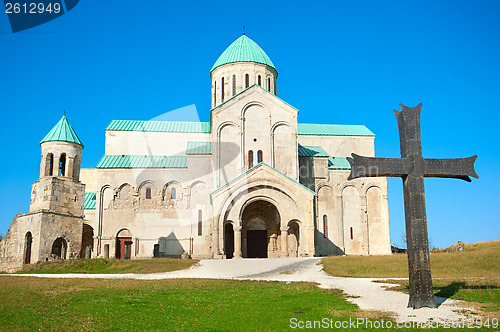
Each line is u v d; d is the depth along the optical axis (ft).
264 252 168.55
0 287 86.28
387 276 100.37
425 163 64.08
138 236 173.47
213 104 201.67
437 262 113.91
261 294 75.10
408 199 63.41
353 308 61.62
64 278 104.78
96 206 176.04
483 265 106.93
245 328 52.95
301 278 102.78
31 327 52.90
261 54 199.62
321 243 182.29
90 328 52.90
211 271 117.19
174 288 84.28
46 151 154.61
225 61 196.03
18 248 148.56
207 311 62.18
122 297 72.59
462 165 64.49
